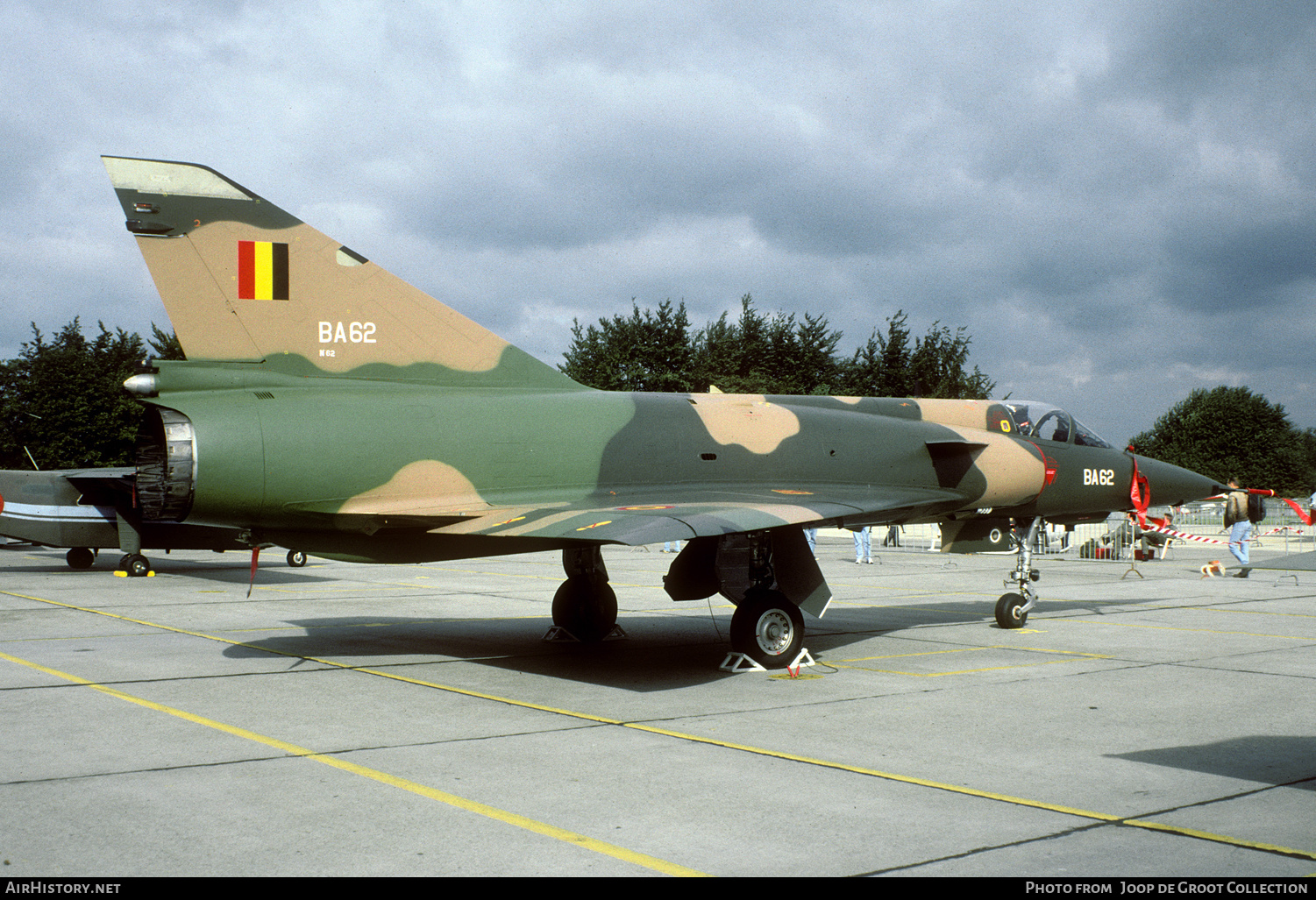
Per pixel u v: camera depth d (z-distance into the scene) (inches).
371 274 386.0
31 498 831.7
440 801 208.1
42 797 209.8
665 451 408.5
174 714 292.8
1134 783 223.9
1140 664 387.9
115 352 2078.0
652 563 1016.9
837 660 401.1
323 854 176.2
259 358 366.9
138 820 194.7
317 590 711.1
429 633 479.5
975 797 212.2
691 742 260.7
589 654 416.5
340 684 342.3
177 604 610.9
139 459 359.6
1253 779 227.0
